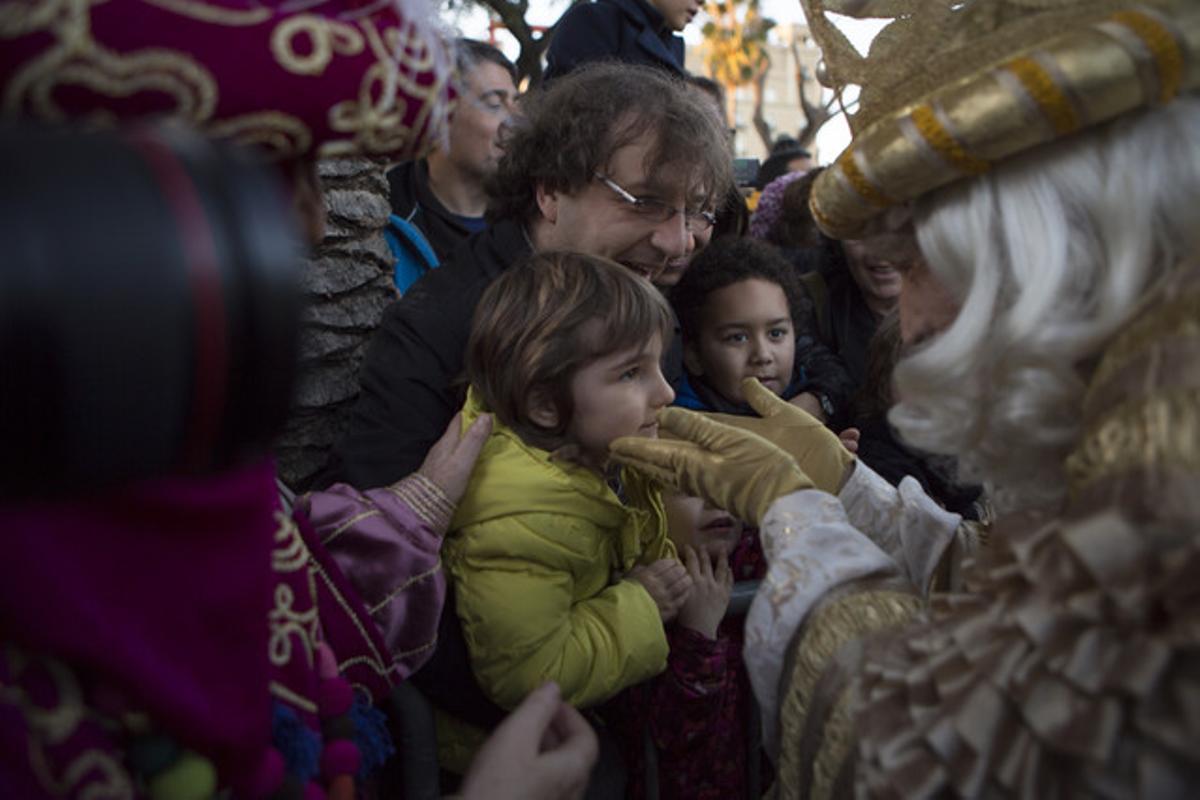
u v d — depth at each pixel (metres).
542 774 0.77
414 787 1.17
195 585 0.50
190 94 0.50
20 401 0.33
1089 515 0.54
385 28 0.58
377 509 1.06
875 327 2.12
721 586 1.30
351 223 1.57
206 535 0.51
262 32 0.52
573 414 1.17
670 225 1.44
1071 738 0.52
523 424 1.19
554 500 1.14
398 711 1.17
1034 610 0.56
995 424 0.67
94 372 0.33
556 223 1.46
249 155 0.41
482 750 0.79
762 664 0.84
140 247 0.34
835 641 0.78
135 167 0.36
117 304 0.33
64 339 0.33
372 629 0.93
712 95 2.84
